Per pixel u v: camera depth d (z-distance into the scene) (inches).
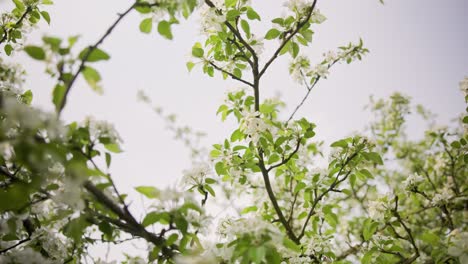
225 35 140.4
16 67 141.6
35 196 93.7
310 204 164.4
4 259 97.3
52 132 72.6
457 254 109.1
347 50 163.9
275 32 137.9
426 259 157.1
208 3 135.7
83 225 87.0
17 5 146.6
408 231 139.7
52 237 112.3
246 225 91.0
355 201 266.4
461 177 237.3
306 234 155.1
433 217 228.5
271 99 172.2
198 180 125.2
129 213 88.4
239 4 138.6
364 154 140.0
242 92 159.5
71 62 77.7
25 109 70.9
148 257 96.7
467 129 161.3
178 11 94.0
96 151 84.9
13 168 89.5
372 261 146.5
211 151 145.5
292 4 135.9
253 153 145.2
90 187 83.9
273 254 90.0
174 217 85.9
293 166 161.0
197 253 86.7
